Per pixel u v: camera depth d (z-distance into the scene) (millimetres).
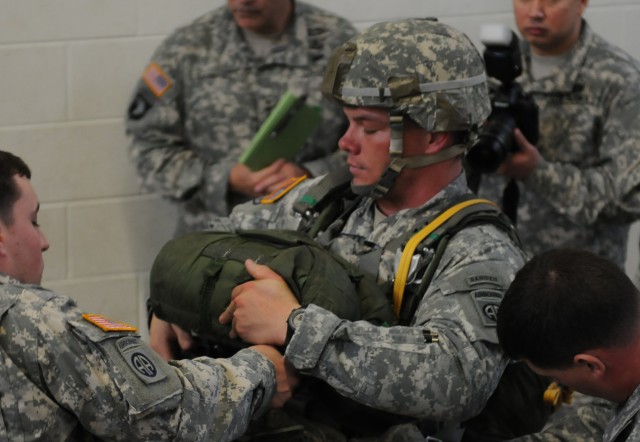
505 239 2354
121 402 1879
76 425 1920
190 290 2320
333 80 2361
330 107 3672
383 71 2293
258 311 2207
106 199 4156
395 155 2346
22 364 1863
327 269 2273
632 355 1879
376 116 2330
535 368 1963
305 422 2316
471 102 2344
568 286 1887
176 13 4098
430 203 2412
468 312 2203
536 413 2408
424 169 2400
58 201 4102
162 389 1908
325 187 2582
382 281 2363
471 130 2387
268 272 2258
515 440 2299
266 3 3607
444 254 2305
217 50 3736
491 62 3096
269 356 2178
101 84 4066
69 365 1868
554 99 3527
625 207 3404
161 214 4230
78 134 4078
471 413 2195
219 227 2717
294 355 2146
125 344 1916
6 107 3984
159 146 3773
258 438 2283
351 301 2246
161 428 1912
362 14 4277
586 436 2283
